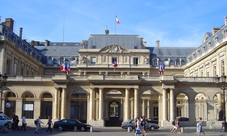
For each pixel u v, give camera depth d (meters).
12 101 70.94
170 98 68.19
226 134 43.75
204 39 94.88
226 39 68.00
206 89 69.19
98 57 99.31
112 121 69.19
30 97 76.38
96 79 67.94
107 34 105.12
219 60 72.69
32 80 69.56
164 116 67.56
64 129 52.62
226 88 65.25
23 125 49.31
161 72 76.00
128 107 67.88
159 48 109.88
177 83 69.12
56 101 68.38
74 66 100.12
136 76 68.44
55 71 103.19
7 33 71.31
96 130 54.66
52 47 110.44
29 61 88.25
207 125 66.19
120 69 98.31
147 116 84.69
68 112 68.75
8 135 39.44
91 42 102.75
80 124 52.28
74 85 69.50
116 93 81.75
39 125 44.91
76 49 109.00
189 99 69.00
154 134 44.09
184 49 110.19
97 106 68.88
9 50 71.62
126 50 99.50
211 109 68.56
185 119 75.19
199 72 88.88
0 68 67.88
